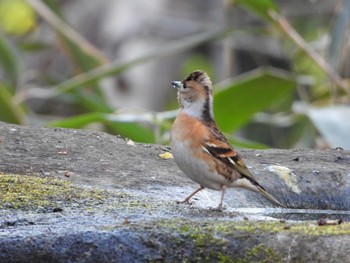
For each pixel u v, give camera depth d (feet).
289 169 36.94
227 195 34.50
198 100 31.83
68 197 30.63
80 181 33.50
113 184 33.60
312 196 35.99
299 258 24.50
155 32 85.40
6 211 29.27
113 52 85.15
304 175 36.68
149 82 84.17
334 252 24.14
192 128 31.48
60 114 84.84
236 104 52.95
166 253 25.88
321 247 24.34
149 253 25.95
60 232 26.50
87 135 39.65
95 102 61.62
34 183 32.04
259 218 29.30
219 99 52.44
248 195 35.01
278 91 52.54
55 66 87.56
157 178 34.94
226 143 31.68
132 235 26.09
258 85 51.88
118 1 86.63
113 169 35.55
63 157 36.45
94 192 31.55
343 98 61.77
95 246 26.13
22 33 90.12
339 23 57.41
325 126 52.95
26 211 29.40
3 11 89.71
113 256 26.07
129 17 85.76
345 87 55.83
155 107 84.02
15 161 35.35
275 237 25.05
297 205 35.65
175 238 25.86
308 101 64.69
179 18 88.43
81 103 65.05
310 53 55.98
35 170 34.50
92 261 26.14
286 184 36.09
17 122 59.88
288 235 24.94
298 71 64.80
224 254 25.41
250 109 53.52
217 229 25.76
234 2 60.80
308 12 85.15
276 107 75.51
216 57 86.84
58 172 34.47
